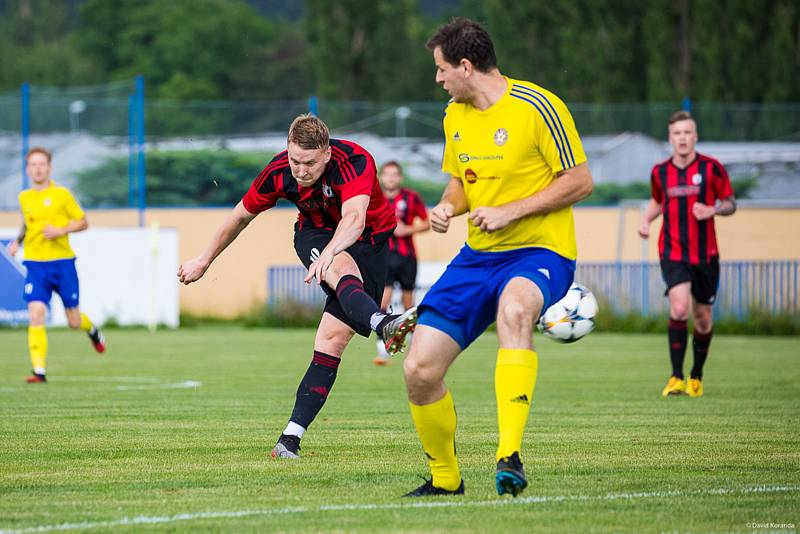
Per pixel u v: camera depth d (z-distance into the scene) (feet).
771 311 247.91
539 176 56.13
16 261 251.19
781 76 398.42
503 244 55.72
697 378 115.55
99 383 128.67
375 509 53.36
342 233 64.44
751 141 312.50
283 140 309.01
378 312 60.44
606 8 430.20
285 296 286.66
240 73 653.30
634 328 253.44
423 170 307.37
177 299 266.36
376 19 553.23
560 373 146.20
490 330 267.59
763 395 115.34
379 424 88.89
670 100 407.23
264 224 301.63
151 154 303.27
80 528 49.21
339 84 548.31
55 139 307.78
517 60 441.68
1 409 100.37
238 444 76.95
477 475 63.87
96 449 74.38
